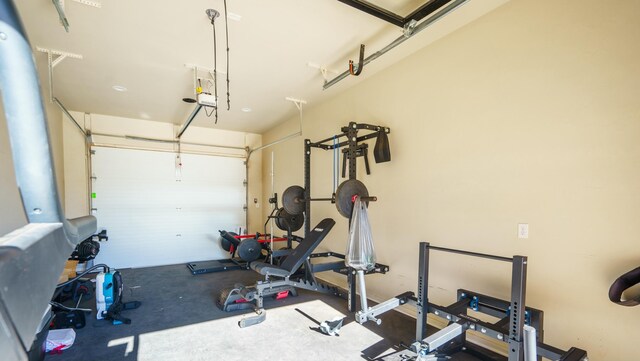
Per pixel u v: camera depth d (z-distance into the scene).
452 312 2.47
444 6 2.68
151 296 4.25
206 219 6.96
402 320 3.39
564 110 2.31
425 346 2.11
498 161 2.71
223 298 3.83
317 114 5.31
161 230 6.48
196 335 3.05
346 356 2.67
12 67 0.32
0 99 0.32
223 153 7.27
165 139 6.58
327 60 3.65
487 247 2.77
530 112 2.50
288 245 5.12
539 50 2.45
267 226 7.30
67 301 4.04
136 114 5.96
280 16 2.78
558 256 2.32
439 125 3.22
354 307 3.63
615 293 1.88
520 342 2.02
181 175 6.73
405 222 3.57
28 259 0.29
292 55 3.52
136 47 3.31
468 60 2.95
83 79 4.17
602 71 2.13
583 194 2.21
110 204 6.04
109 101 5.13
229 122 6.59
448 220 3.11
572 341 2.24
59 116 5.41
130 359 2.63
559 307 2.31
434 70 3.28
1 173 2.64
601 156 2.13
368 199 3.23
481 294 2.69
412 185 3.50
